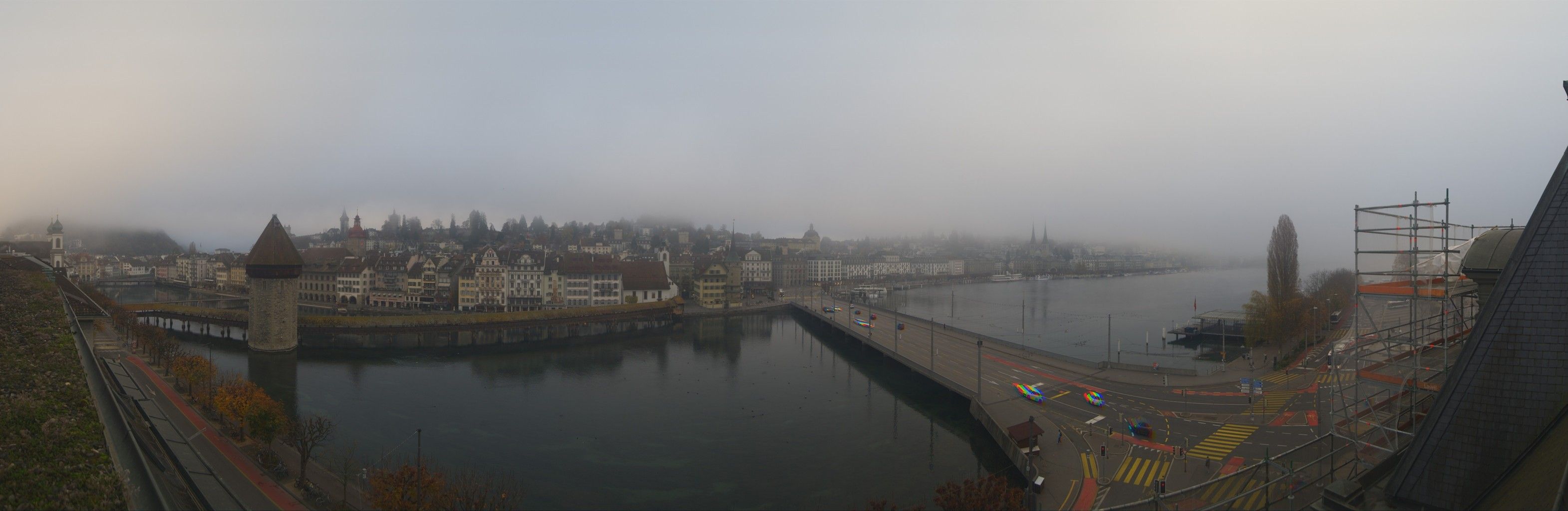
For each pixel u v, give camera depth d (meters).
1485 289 44.09
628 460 88.88
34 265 170.50
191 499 49.62
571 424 105.25
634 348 183.75
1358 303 51.19
